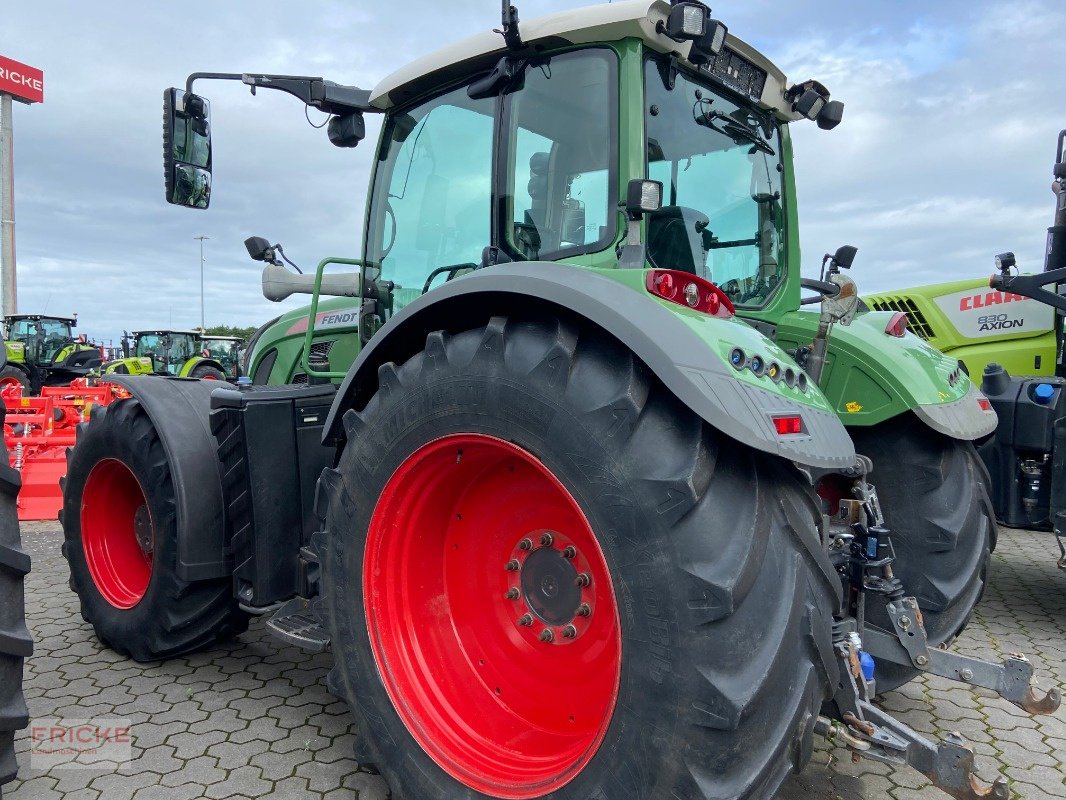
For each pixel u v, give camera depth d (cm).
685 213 254
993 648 350
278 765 238
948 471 271
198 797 220
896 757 181
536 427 180
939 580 263
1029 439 393
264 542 280
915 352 291
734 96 280
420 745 202
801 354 291
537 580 212
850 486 273
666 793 156
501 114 251
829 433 183
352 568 218
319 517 237
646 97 233
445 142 276
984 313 588
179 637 306
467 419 194
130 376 332
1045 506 400
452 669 221
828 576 173
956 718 278
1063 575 470
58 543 538
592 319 176
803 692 158
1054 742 261
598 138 232
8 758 216
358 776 232
